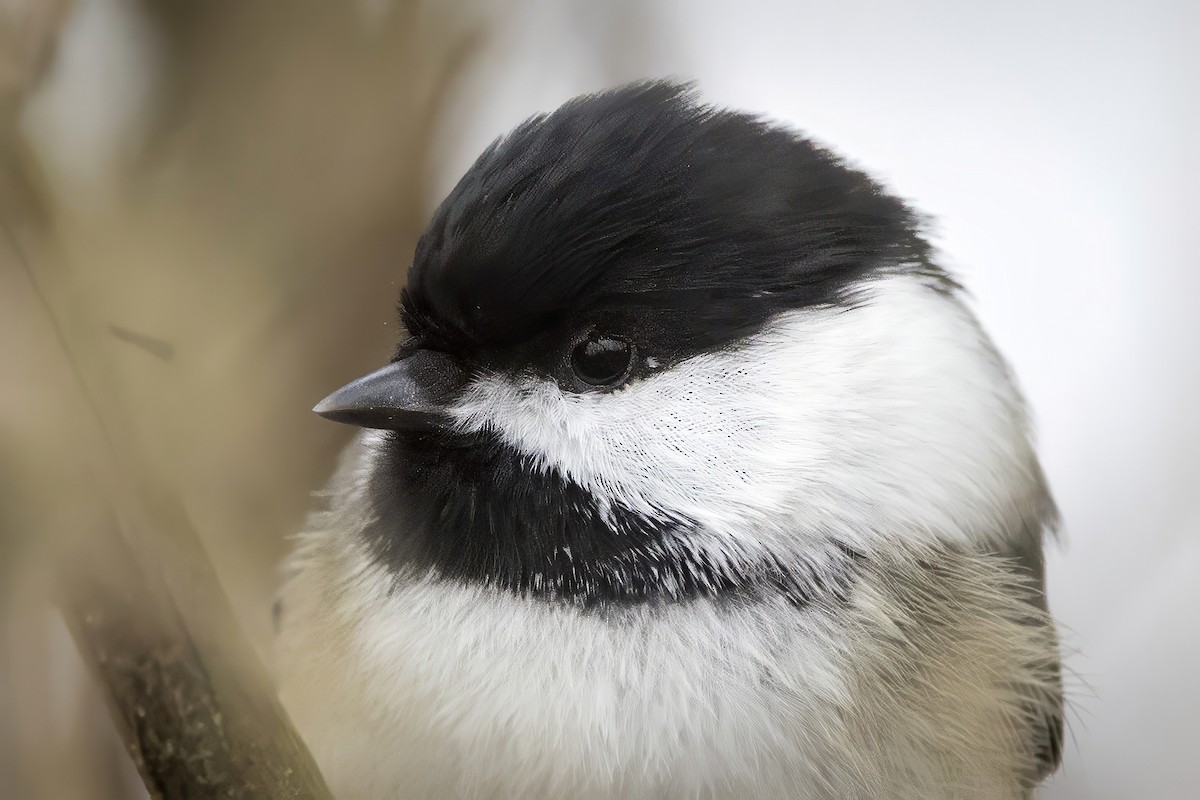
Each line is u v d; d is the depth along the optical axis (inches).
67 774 29.0
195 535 28.4
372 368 30.0
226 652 28.4
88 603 28.3
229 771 28.3
